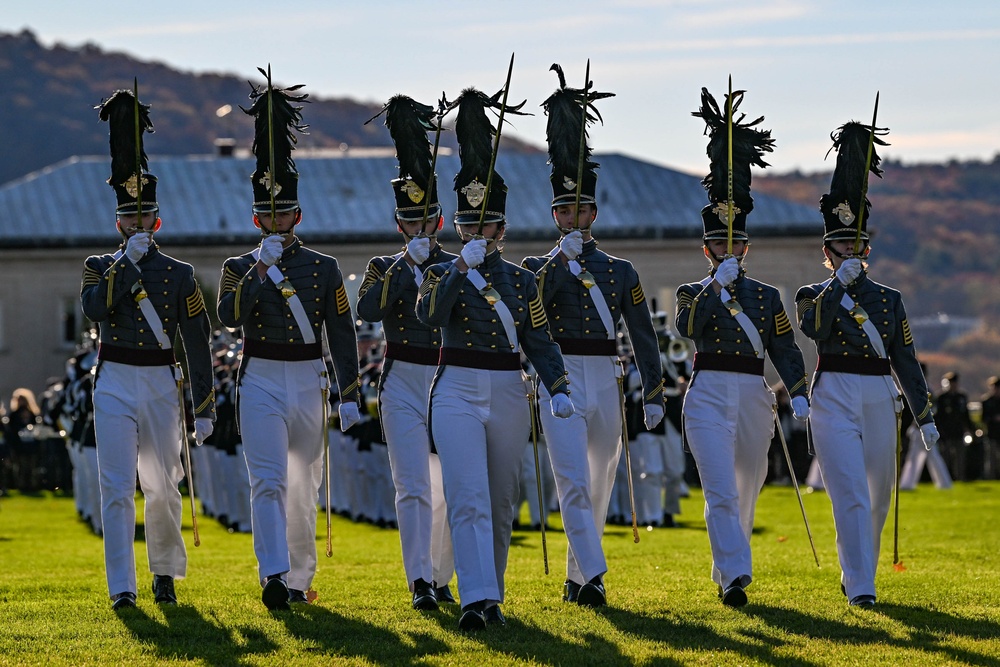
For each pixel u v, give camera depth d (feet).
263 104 102.37
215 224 492.54
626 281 102.22
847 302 103.14
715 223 106.01
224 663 82.17
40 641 88.28
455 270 93.25
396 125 103.09
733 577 99.45
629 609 97.86
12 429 285.02
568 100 101.91
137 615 96.73
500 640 87.40
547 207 499.10
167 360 101.86
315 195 510.99
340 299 102.37
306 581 104.32
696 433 102.32
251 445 98.99
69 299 501.15
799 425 283.18
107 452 99.96
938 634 89.61
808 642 87.10
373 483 189.37
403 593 107.55
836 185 105.91
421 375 101.55
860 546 101.14
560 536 163.32
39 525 197.26
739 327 102.32
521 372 95.04
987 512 198.49
